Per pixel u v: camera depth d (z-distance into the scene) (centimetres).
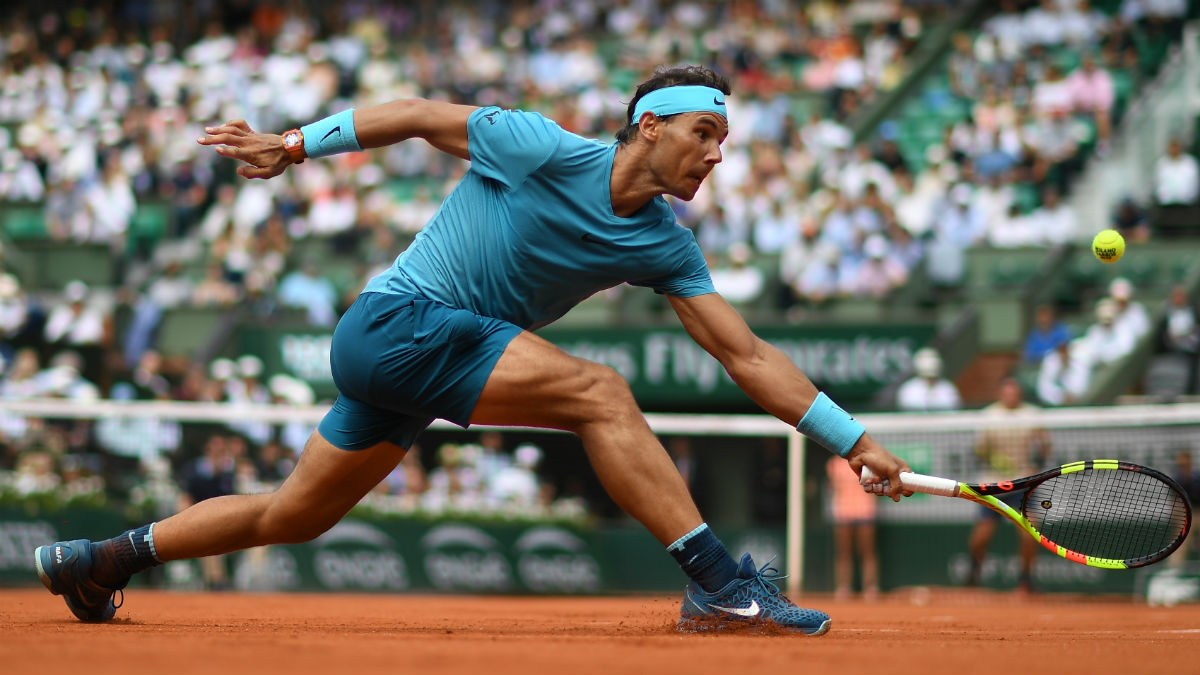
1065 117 2031
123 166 2300
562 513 1366
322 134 441
